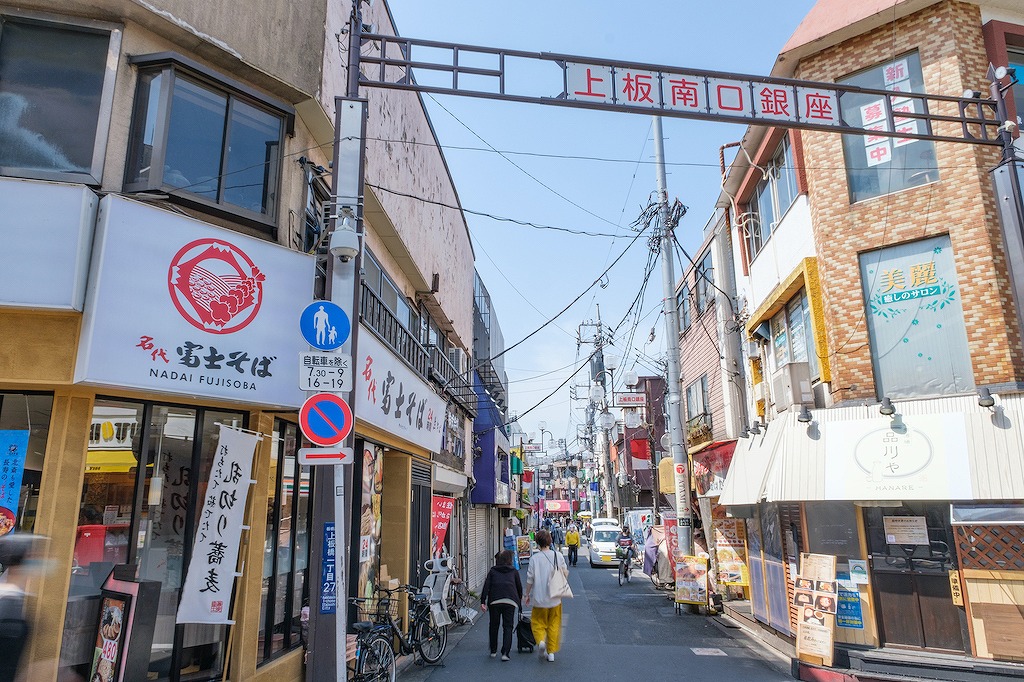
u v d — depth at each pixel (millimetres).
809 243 10859
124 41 6012
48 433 5254
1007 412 7969
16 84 5691
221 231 6137
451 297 16500
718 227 16547
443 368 15219
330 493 5664
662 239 16281
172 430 6109
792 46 10734
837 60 10508
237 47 6691
